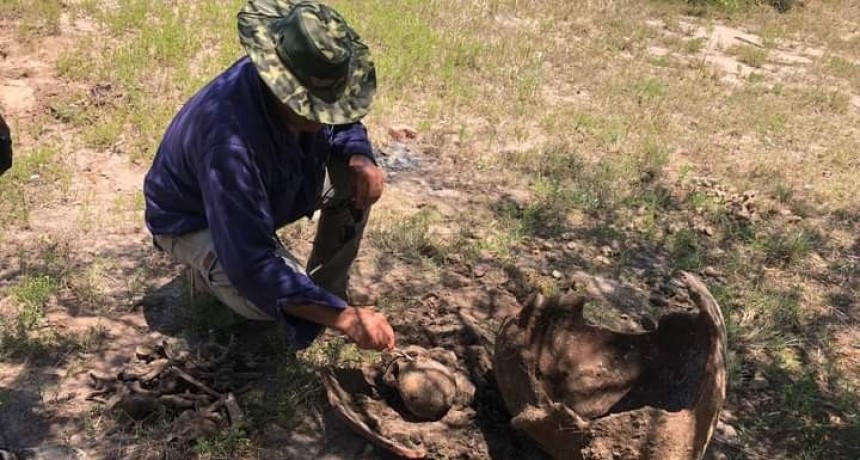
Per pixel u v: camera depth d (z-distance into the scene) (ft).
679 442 8.52
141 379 10.14
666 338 10.49
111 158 16.29
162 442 9.52
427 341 11.85
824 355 12.98
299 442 9.91
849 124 23.80
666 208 17.06
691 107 23.02
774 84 26.68
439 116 19.98
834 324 13.85
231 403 9.88
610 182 17.61
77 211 14.34
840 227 17.28
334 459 9.75
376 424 9.66
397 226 14.79
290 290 8.71
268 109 9.11
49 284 12.05
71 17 22.47
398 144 18.35
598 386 10.52
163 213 10.24
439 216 15.58
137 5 23.53
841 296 14.70
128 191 15.25
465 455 9.68
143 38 21.45
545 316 10.29
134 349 11.05
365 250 14.07
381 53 23.03
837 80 28.09
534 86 22.86
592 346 10.69
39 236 13.44
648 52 28.32
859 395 11.98
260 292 8.82
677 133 21.08
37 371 10.53
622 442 8.62
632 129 20.83
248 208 8.89
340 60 8.65
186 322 11.59
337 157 10.92
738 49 29.96
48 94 18.29
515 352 9.91
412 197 16.17
